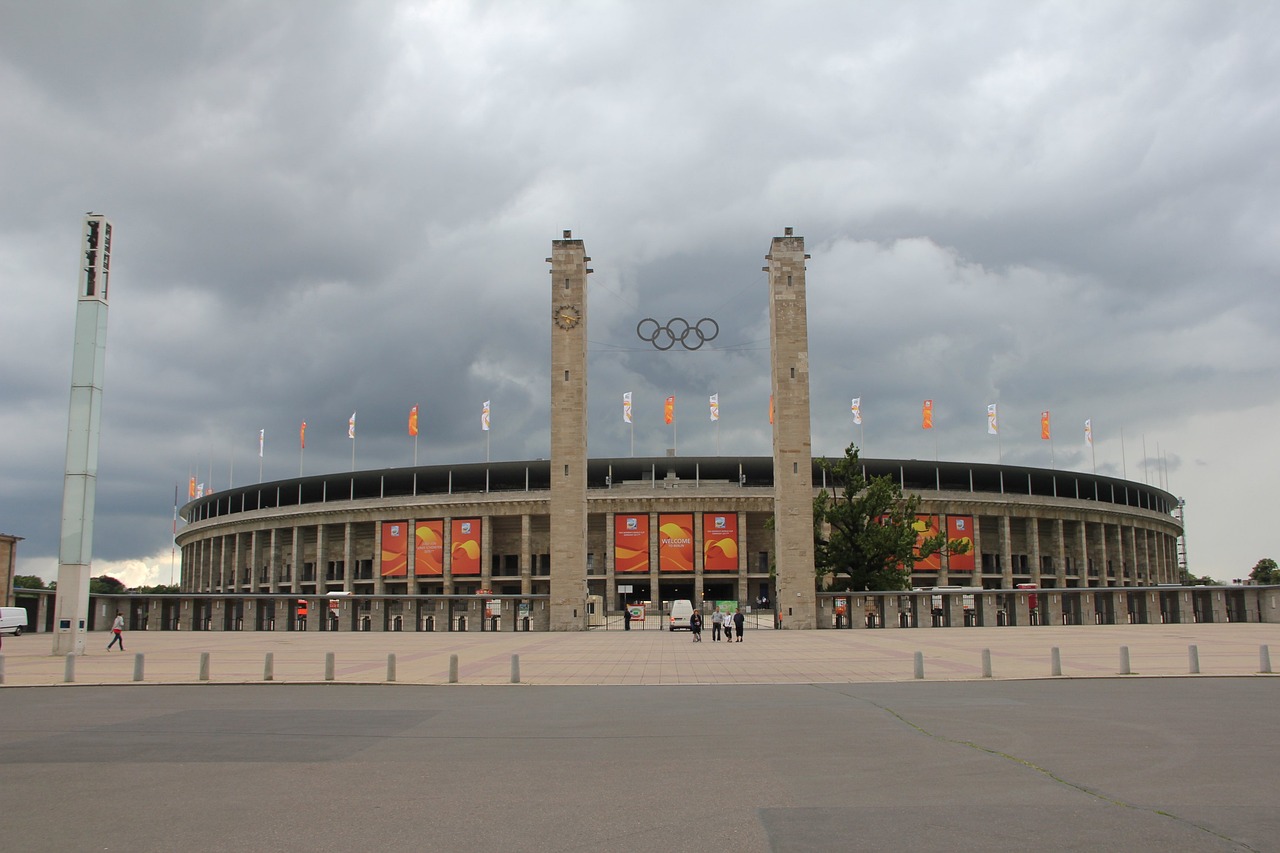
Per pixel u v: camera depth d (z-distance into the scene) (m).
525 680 31.81
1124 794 13.53
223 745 18.45
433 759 16.80
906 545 78.19
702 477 123.81
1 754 17.56
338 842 11.37
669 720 21.64
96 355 45.81
